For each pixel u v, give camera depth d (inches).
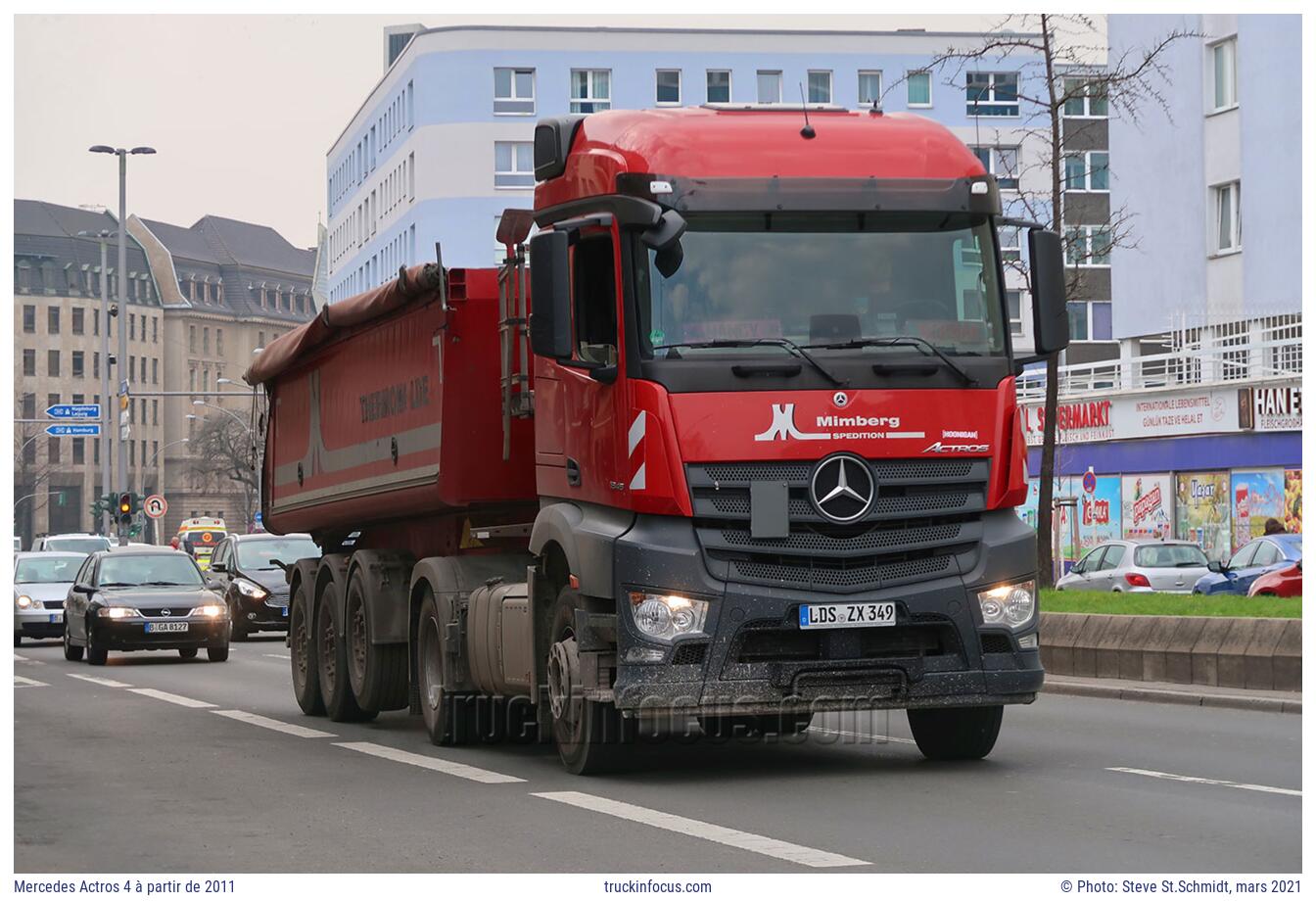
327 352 737.6
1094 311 2952.8
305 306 7805.1
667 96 3206.2
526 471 579.2
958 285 485.1
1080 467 1908.2
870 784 476.7
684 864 363.3
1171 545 1384.1
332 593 712.4
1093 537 1889.8
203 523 4293.8
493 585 573.0
